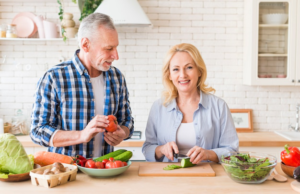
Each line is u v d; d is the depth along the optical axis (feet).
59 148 6.26
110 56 5.92
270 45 10.71
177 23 11.63
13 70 11.67
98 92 6.53
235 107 11.85
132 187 4.73
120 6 10.12
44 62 11.66
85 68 6.29
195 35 11.66
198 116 6.70
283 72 10.77
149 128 7.03
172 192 4.52
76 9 11.58
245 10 11.35
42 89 6.07
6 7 11.53
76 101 6.23
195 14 11.62
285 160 5.15
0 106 11.74
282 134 11.00
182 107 6.89
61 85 6.15
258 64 10.73
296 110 11.67
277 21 10.61
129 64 11.72
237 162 4.78
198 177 5.24
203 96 6.82
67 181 4.98
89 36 5.78
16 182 4.95
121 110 7.04
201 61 6.58
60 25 11.27
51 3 11.57
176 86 6.64
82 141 5.59
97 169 5.01
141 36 11.65
